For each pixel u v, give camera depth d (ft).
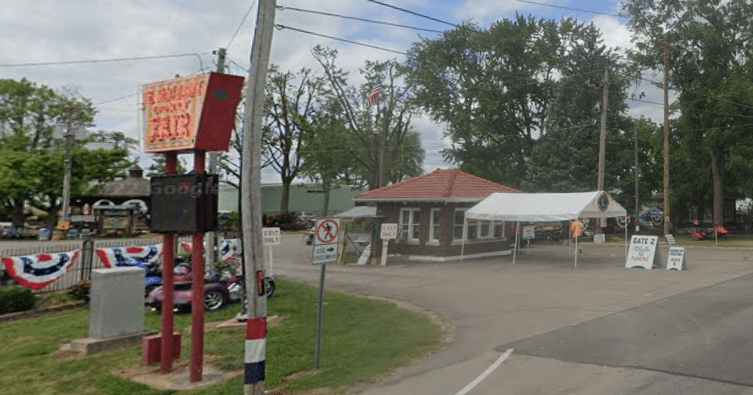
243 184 24.63
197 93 28.14
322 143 180.65
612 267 69.41
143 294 37.47
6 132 145.59
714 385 22.41
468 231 88.17
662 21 131.54
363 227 150.10
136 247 60.70
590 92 130.00
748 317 35.37
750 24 126.72
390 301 49.55
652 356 27.14
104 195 139.95
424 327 37.52
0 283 51.49
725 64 129.29
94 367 30.91
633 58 133.80
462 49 159.94
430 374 26.55
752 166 119.24
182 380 28.37
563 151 132.36
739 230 159.63
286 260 92.02
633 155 136.36
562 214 71.92
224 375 29.04
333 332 36.91
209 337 37.81
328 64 181.27
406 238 89.66
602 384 23.20
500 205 79.87
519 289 52.31
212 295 48.34
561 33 148.25
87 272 57.67
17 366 31.30
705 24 129.59
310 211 231.71
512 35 152.97
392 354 30.60
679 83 132.46
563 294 48.01
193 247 28.35
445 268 74.49
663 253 92.68
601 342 30.45
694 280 54.13
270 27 25.12
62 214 129.80
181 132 28.68
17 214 129.90
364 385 25.58
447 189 84.69
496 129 159.63
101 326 35.09
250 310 24.20
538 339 32.01
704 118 127.65
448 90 165.37
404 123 192.24
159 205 29.55
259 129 24.98
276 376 27.25
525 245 114.52
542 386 23.44
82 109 133.80
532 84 152.87
